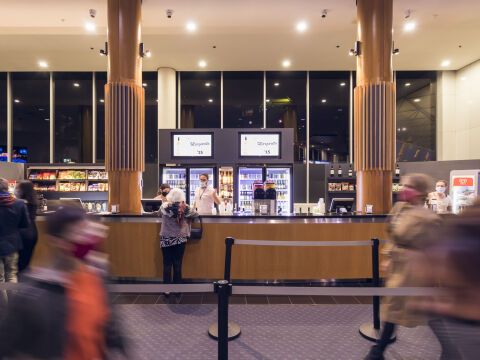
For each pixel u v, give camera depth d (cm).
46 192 794
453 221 110
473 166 711
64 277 118
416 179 213
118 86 437
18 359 108
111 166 442
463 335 104
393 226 217
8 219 284
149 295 368
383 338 216
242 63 766
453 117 806
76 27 568
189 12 514
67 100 834
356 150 460
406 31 583
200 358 233
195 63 765
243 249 412
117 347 131
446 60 739
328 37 624
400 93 823
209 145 666
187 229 370
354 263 411
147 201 468
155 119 827
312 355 239
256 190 463
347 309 331
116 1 439
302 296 369
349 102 830
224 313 165
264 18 536
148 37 622
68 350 113
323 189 827
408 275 203
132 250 414
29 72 826
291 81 835
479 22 545
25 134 825
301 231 410
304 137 834
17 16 525
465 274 103
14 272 297
